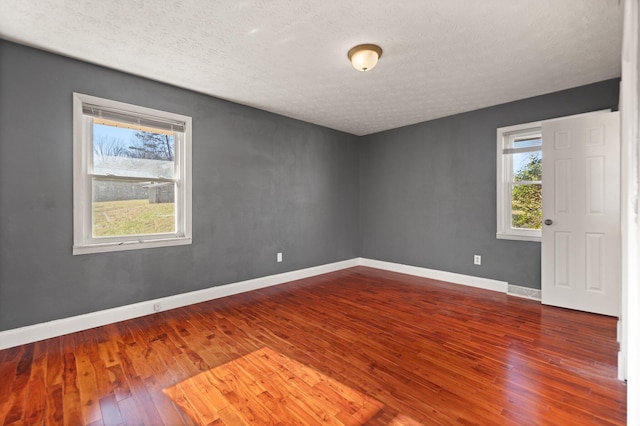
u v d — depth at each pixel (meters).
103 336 2.54
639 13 0.97
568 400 1.70
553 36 2.28
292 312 3.11
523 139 3.67
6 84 2.32
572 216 3.09
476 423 1.54
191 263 3.36
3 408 1.65
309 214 4.64
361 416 1.59
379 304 3.35
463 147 4.13
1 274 2.32
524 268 3.61
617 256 2.87
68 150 2.58
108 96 2.79
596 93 3.12
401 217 4.86
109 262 2.82
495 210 3.84
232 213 3.72
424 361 2.13
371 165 5.28
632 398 1.12
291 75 2.96
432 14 2.03
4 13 1.98
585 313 3.02
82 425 1.53
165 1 1.89
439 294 3.71
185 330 2.67
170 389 1.82
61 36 2.27
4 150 2.32
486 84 3.17
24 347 2.34
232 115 3.70
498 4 1.93
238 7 1.95
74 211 2.61
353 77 3.00
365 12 2.01
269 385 1.86
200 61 2.67
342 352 2.27
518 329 2.66
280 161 4.24
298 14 2.03
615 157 2.86
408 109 3.98
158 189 3.18
